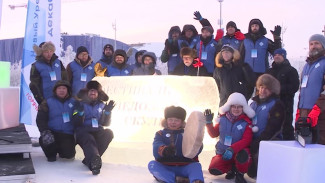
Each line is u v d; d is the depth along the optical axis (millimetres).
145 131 4637
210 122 4051
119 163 4613
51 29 6512
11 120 5383
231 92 4922
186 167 3707
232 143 3924
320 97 3740
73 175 4027
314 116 3688
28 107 6473
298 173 2807
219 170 3947
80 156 4840
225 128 3975
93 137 4410
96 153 4141
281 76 4895
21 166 3916
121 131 4730
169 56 6723
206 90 4633
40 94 5316
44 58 5438
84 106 4586
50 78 5375
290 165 2871
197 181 3447
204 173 4250
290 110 4875
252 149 3848
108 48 6797
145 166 4488
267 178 3125
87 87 4656
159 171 3686
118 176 4023
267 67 6035
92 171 4047
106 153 4707
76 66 6164
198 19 6668
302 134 3160
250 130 3906
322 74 4180
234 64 4953
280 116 3816
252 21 6020
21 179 3629
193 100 4590
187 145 3643
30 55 6477
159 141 3801
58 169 4273
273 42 5980
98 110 4605
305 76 4344
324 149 2848
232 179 4004
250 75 4879
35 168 4301
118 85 5047
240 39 6316
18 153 4484
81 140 4383
